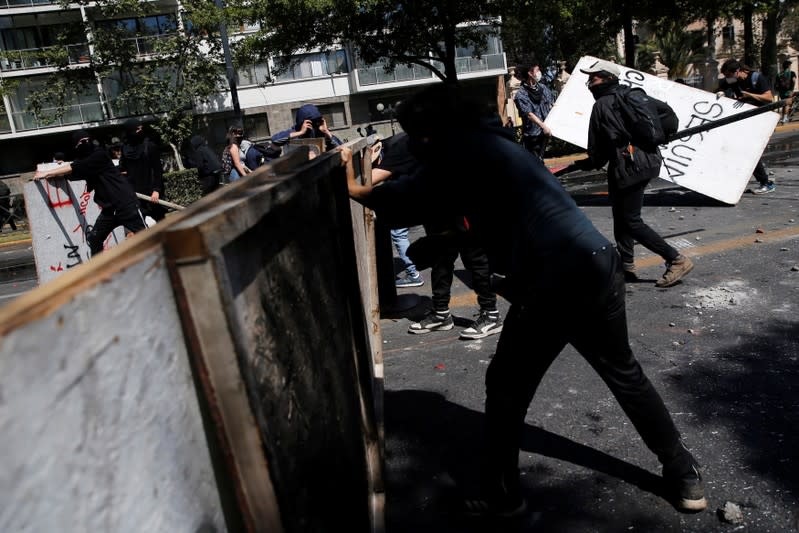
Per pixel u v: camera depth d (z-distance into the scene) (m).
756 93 7.95
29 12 29.95
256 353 1.13
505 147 2.22
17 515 0.59
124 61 27.05
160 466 0.87
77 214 6.55
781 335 3.91
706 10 18.09
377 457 2.50
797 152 12.59
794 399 3.16
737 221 6.92
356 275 2.30
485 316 4.50
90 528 0.70
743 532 2.31
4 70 29.95
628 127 4.95
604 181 11.50
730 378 3.44
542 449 2.96
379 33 17.50
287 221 1.46
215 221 0.95
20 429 0.60
